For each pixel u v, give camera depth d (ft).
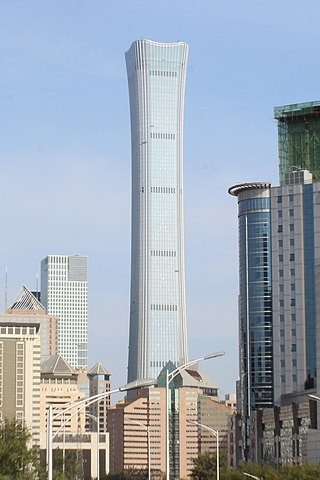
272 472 640.99
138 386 350.23
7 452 441.27
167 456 440.86
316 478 592.19
